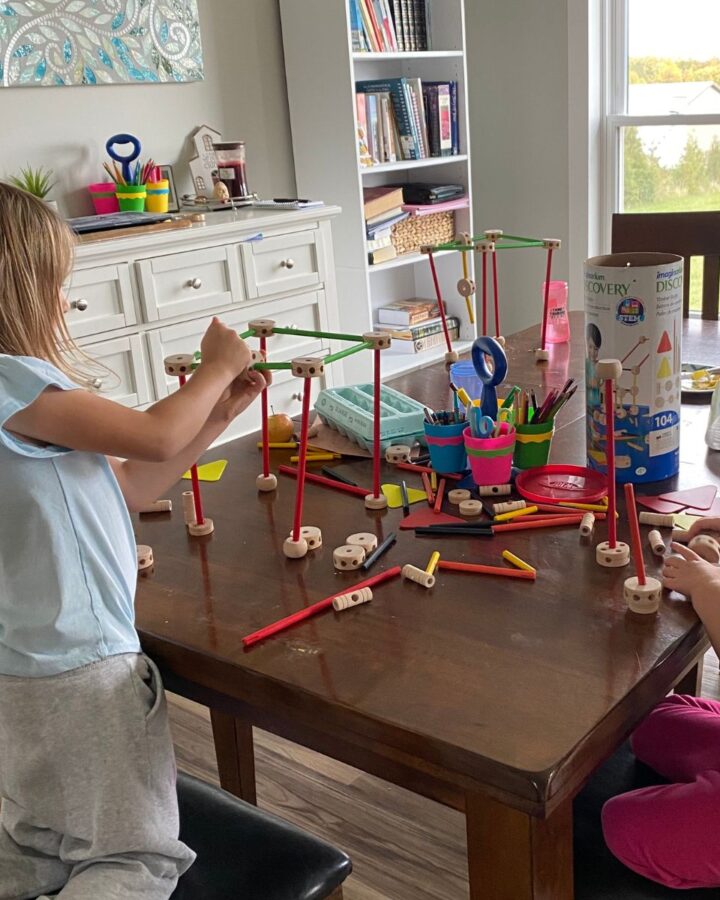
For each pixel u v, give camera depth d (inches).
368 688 34.8
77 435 38.5
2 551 39.0
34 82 112.4
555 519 47.8
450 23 142.8
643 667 34.8
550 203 159.9
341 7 126.2
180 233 106.3
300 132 137.2
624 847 40.9
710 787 40.5
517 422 53.9
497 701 33.3
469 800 32.6
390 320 153.3
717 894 39.8
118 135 118.6
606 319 50.3
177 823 39.8
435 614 40.0
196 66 128.2
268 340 118.7
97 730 38.4
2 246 40.5
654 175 152.5
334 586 43.3
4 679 39.2
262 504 54.0
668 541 45.1
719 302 99.7
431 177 154.9
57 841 40.2
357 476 56.6
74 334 100.3
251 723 40.3
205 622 41.0
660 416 51.2
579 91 149.6
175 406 40.4
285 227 118.2
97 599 39.6
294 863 42.4
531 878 31.9
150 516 53.7
